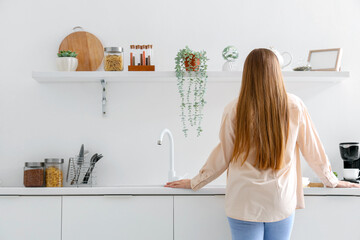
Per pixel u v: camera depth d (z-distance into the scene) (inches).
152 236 97.2
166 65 124.1
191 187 95.7
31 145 121.1
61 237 97.3
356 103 124.6
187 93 123.0
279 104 83.8
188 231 97.2
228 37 125.2
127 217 97.4
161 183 121.3
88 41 123.5
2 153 120.7
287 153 85.1
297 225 97.8
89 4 124.8
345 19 126.5
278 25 125.9
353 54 126.0
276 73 84.8
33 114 121.8
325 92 124.5
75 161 119.7
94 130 122.0
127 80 120.0
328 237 97.9
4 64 122.6
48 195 97.9
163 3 125.3
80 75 114.0
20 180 120.2
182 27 124.9
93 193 97.6
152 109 122.8
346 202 98.5
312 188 98.0
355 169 112.4
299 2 126.3
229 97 123.2
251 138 83.6
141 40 124.4
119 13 124.9
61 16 124.3
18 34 123.3
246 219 82.4
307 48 125.7
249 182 83.0
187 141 122.1
